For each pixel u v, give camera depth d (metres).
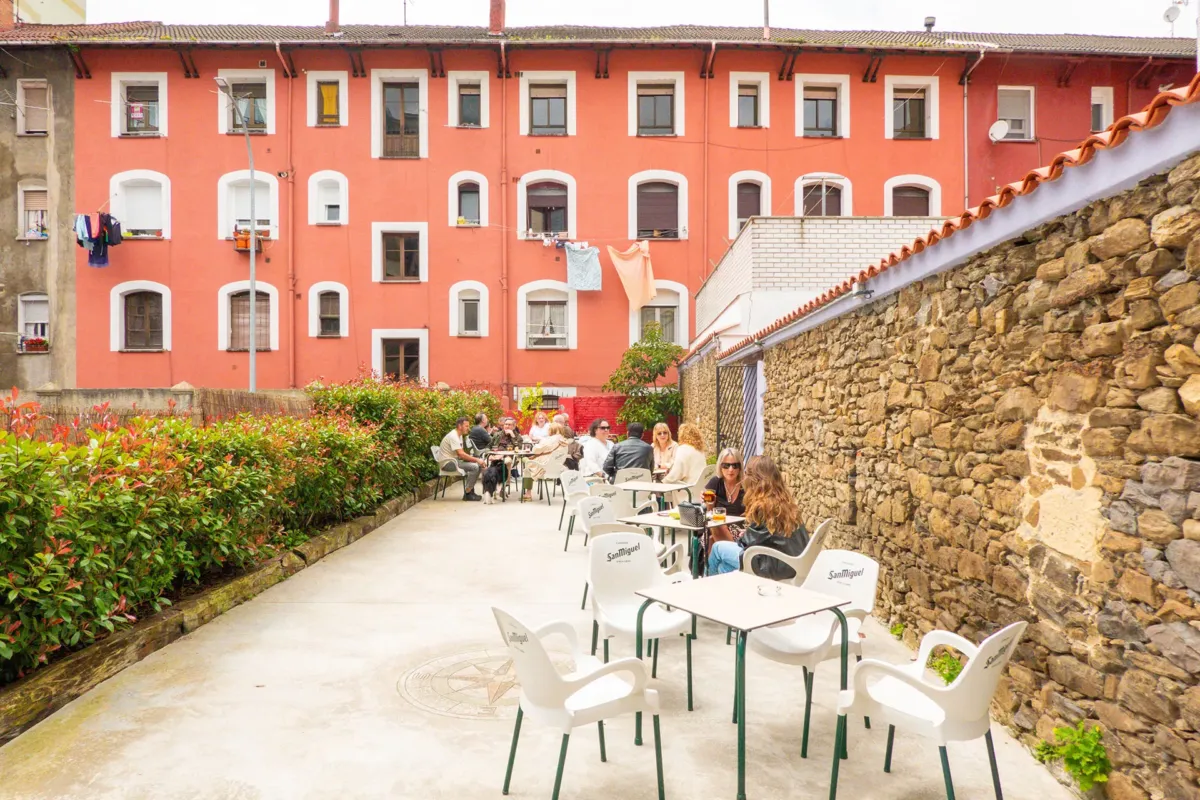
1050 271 3.39
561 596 6.23
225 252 21.12
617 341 21.53
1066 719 3.26
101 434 4.90
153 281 21.05
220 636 5.08
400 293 21.39
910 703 3.09
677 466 8.36
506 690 4.18
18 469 3.56
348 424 9.56
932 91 21.19
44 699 3.76
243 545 6.18
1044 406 3.46
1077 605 3.21
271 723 3.73
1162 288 2.71
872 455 5.62
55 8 26.41
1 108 21.14
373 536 9.07
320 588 6.43
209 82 21.14
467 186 21.69
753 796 3.10
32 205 21.31
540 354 21.52
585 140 21.48
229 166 21.14
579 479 9.32
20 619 3.73
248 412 8.07
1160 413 2.72
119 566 4.51
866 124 21.28
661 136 21.44
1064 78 21.00
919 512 4.80
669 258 21.45
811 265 13.08
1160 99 2.48
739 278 14.09
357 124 21.33
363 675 4.39
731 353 11.03
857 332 5.95
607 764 3.36
